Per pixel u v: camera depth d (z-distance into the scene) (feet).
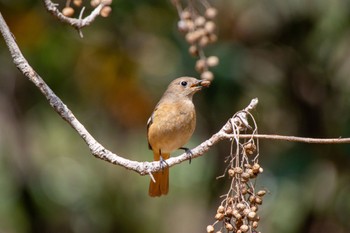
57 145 46.80
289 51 42.39
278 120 42.75
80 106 43.86
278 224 40.50
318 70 42.22
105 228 46.47
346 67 41.73
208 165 45.06
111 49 42.55
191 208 48.60
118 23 41.70
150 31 41.70
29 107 45.06
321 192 40.70
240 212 18.25
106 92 43.21
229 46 40.75
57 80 42.42
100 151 21.56
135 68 42.91
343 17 39.96
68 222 45.83
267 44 42.14
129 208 47.39
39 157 46.24
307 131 42.42
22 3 40.45
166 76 42.55
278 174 39.99
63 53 41.91
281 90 42.78
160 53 43.06
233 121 20.53
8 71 44.11
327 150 40.93
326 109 42.22
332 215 40.83
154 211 48.75
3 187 44.11
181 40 40.96
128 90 42.98
